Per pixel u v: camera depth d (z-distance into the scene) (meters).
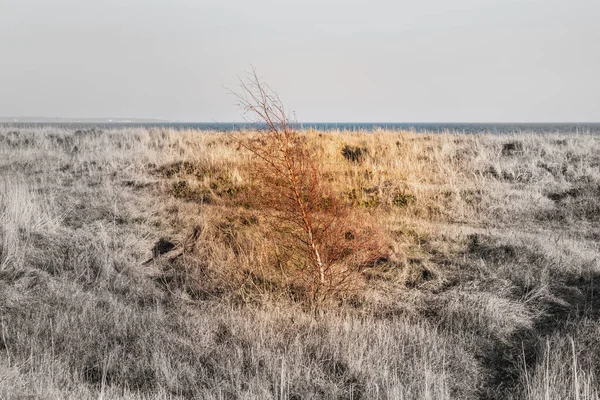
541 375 4.71
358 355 5.27
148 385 4.71
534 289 6.73
